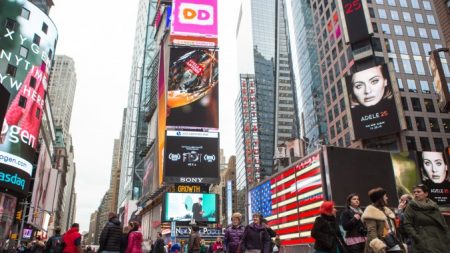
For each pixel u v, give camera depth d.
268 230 13.19
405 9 84.31
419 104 74.25
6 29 57.56
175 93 72.25
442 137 71.19
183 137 68.25
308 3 119.38
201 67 75.50
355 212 9.16
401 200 11.02
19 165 54.78
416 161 48.44
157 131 80.62
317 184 25.23
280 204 29.69
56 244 15.54
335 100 82.06
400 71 77.12
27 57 59.69
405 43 80.38
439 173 53.09
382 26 81.00
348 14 77.38
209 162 67.44
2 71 55.47
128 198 144.00
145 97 155.88
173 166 66.00
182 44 77.94
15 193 56.12
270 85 197.38
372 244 7.92
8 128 54.03
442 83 41.72
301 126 123.44
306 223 25.47
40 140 83.19
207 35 79.50
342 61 80.81
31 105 58.94
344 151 25.91
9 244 50.38
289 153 91.44
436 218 7.96
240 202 168.50
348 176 25.23
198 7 81.81
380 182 26.52
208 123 70.69
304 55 120.88
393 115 61.81
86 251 29.81
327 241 8.60
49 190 93.12
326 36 89.69
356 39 75.06
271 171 167.25
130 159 157.75
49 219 95.75
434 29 83.44
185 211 64.12
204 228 62.75
